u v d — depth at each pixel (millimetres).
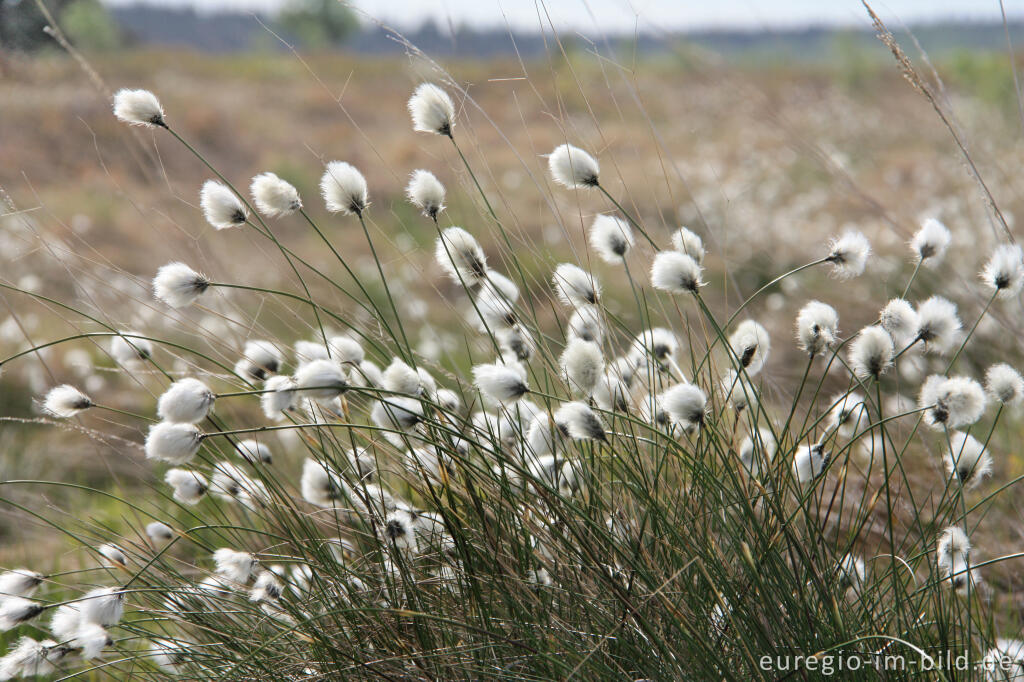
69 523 3598
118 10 62875
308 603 3348
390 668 3297
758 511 3324
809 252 6805
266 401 3232
